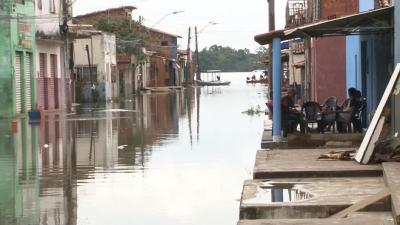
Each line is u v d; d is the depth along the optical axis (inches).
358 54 875.4
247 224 322.0
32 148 832.3
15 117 1465.3
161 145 844.6
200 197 492.4
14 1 1521.9
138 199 488.4
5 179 583.8
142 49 3120.1
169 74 4180.6
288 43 1796.3
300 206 350.0
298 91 1772.9
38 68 1690.5
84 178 585.3
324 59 1102.4
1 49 1478.8
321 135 674.2
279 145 684.7
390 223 315.9
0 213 443.5
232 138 920.3
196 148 804.0
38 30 1672.0
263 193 395.9
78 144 874.1
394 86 494.0
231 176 584.4
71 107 1718.8
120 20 3048.7
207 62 7175.2
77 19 3004.4
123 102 2250.2
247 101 2106.3
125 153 764.0
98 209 454.9
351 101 733.9
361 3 889.5
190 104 1969.7
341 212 345.7
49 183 561.3
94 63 2425.0
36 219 425.7
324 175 447.2
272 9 1146.7
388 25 666.2
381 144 473.7
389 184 366.9
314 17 1205.1
